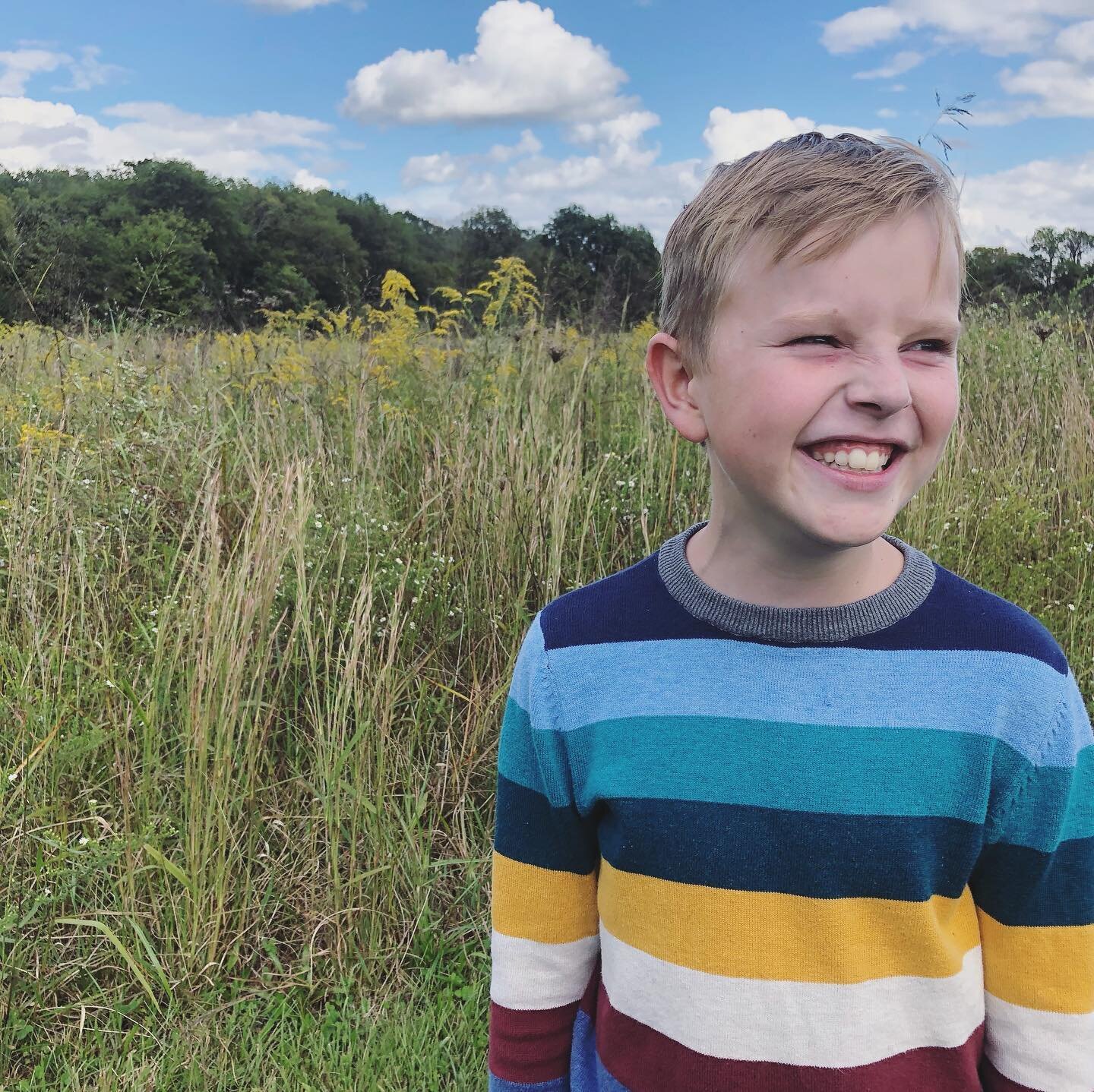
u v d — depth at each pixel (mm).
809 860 827
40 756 2223
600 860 1017
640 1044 907
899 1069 840
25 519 2781
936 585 882
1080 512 3381
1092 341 4988
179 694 2352
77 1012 2043
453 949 2246
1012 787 814
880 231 734
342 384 4402
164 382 4301
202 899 2135
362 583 2469
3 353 4355
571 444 3320
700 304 820
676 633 902
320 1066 1921
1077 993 846
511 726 1023
